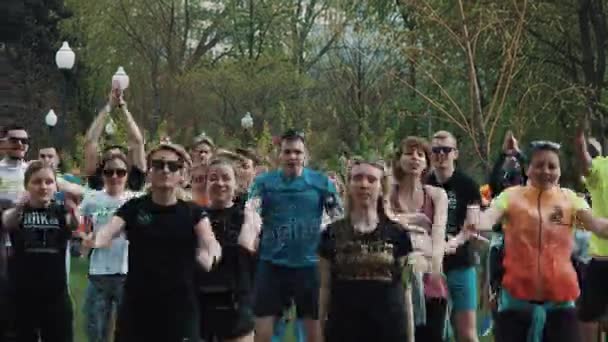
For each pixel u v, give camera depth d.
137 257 7.95
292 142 9.93
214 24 54.50
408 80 35.88
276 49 53.88
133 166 11.71
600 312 10.36
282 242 9.90
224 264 9.13
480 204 10.02
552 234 8.16
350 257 7.68
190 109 49.00
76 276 19.20
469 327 10.00
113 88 12.12
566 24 32.75
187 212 8.02
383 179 7.82
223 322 9.09
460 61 31.42
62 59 28.23
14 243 9.38
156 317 7.90
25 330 9.39
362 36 37.31
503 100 27.61
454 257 9.93
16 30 53.28
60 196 9.63
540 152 8.26
